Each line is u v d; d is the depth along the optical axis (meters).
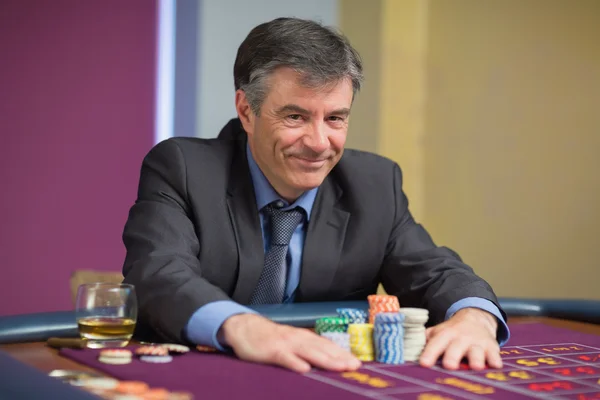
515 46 5.74
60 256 5.01
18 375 1.28
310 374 1.54
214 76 5.02
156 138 5.18
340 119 2.29
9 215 4.88
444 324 1.96
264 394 1.36
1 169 4.85
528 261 5.78
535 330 2.26
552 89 5.77
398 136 5.54
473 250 5.72
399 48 5.52
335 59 2.21
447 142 5.66
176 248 2.21
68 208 5.02
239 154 2.54
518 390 1.45
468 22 5.68
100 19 5.06
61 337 1.89
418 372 1.59
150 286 1.95
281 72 2.23
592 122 5.80
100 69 5.07
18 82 4.88
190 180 2.42
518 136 5.75
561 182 5.80
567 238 5.81
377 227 2.64
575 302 2.56
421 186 5.61
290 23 2.27
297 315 2.17
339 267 2.59
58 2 4.96
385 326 1.69
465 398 1.37
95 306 1.75
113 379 1.43
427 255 2.55
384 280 2.70
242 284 2.46
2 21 4.83
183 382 1.44
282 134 2.27
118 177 5.15
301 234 2.58
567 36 5.77
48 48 4.95
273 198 2.49
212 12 4.99
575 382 1.53
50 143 4.97
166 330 1.85
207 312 1.79
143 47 5.14
